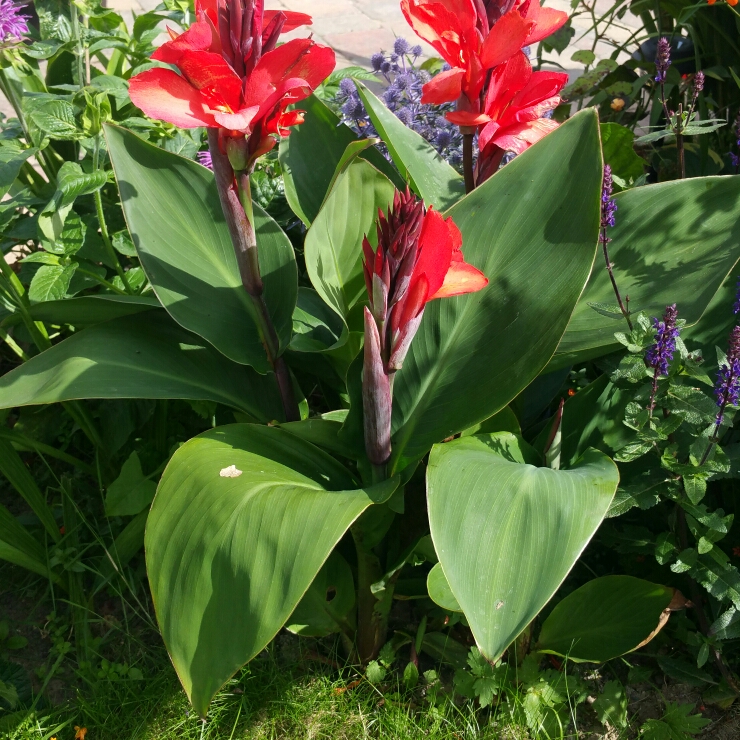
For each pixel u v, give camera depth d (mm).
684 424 1855
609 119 3512
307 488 1479
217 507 1418
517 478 1409
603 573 2137
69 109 2162
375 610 1884
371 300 1391
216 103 1419
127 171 1910
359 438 1693
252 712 1889
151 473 2246
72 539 2223
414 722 1842
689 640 1819
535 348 1546
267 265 1984
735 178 1798
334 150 2229
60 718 1909
